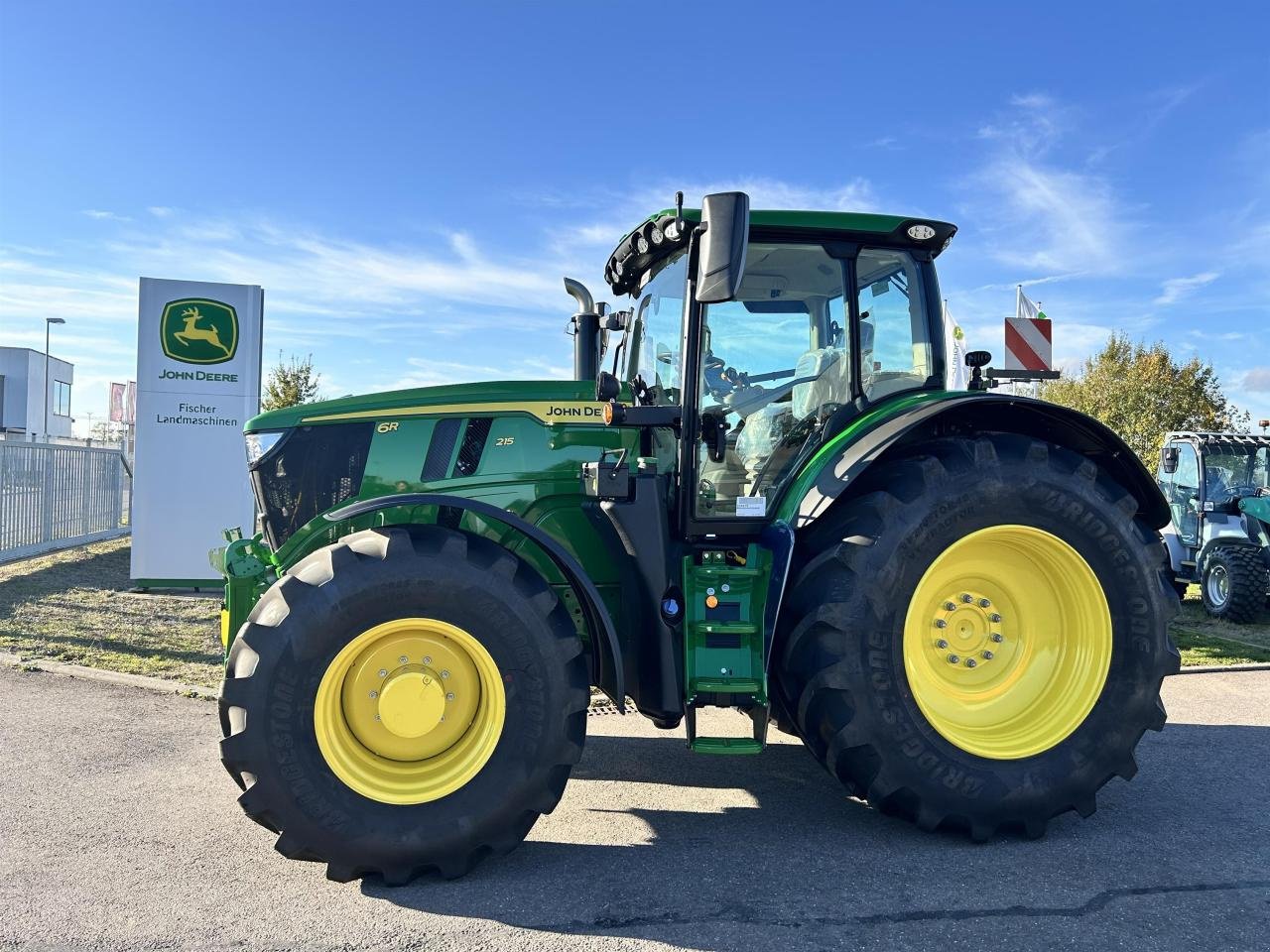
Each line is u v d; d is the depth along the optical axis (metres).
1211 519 10.09
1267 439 10.91
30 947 2.64
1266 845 3.51
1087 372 24.59
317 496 3.95
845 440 3.84
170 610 8.42
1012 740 3.68
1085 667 3.75
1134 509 3.81
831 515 3.72
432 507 3.85
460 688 3.32
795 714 3.69
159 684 5.79
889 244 4.24
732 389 4.07
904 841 3.55
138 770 4.26
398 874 3.11
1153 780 4.31
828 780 4.32
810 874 3.22
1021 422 3.99
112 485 14.98
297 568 3.26
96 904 2.93
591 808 3.93
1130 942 2.72
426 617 3.22
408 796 3.17
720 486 4.02
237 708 3.08
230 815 3.72
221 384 9.65
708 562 3.83
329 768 3.10
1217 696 6.00
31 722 4.98
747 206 3.37
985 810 3.51
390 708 3.23
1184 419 22.88
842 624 3.48
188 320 9.59
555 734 3.25
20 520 11.65
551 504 3.98
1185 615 9.85
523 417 4.00
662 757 4.70
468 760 3.26
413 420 3.97
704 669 3.58
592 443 4.01
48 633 7.21
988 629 3.86
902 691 3.50
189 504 9.57
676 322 4.23
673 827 3.70
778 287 4.15
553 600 3.35
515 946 2.68
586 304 5.19
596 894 3.05
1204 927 2.81
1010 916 2.89
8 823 3.61
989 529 3.64
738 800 4.04
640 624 3.76
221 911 2.89
